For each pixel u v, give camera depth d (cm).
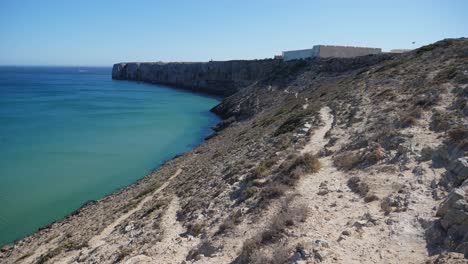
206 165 3127
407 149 1609
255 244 1134
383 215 1152
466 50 3148
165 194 2577
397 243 971
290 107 4638
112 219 2319
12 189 3566
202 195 2042
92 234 2127
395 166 1530
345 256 942
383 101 2616
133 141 5741
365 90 3278
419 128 1830
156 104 10756
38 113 8481
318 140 2389
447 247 886
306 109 3534
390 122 2077
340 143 2133
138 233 1777
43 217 2986
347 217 1202
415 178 1367
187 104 10919
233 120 6725
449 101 2056
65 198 3378
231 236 1322
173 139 5950
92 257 1658
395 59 4506
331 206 1319
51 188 3616
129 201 2738
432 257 874
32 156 4741
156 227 1747
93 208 2980
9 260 2223
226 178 2198
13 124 6969
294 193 1502
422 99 2231
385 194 1309
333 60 7175
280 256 991
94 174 4066
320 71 7100
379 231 1051
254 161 2378
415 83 2747
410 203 1172
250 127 4566
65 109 9281
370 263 902
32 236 2612
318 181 1628
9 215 3005
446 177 1248
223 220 1535
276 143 2630
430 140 1636
